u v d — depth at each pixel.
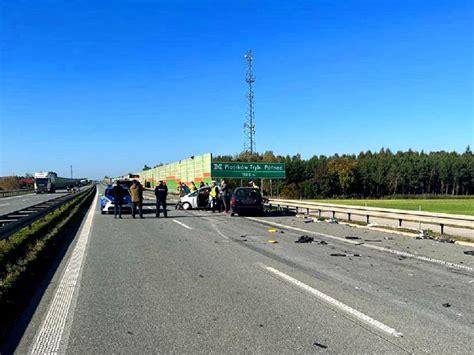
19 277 8.25
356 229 16.84
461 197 92.88
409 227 16.53
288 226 18.16
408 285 7.60
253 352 4.68
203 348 4.82
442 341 4.96
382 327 5.44
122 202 23.23
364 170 101.25
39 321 5.91
